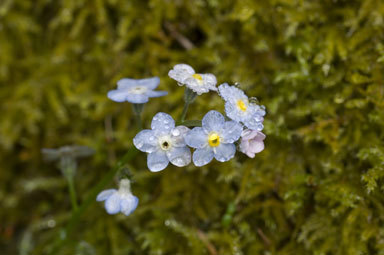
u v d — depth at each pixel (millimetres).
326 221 151
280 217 155
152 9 166
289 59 160
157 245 156
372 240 148
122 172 137
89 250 166
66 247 168
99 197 136
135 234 167
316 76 156
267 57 161
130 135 168
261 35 161
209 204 161
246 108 129
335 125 153
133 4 167
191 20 165
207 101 159
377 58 152
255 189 155
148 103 165
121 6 167
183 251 157
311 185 153
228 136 126
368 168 150
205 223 161
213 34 163
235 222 156
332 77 155
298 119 158
